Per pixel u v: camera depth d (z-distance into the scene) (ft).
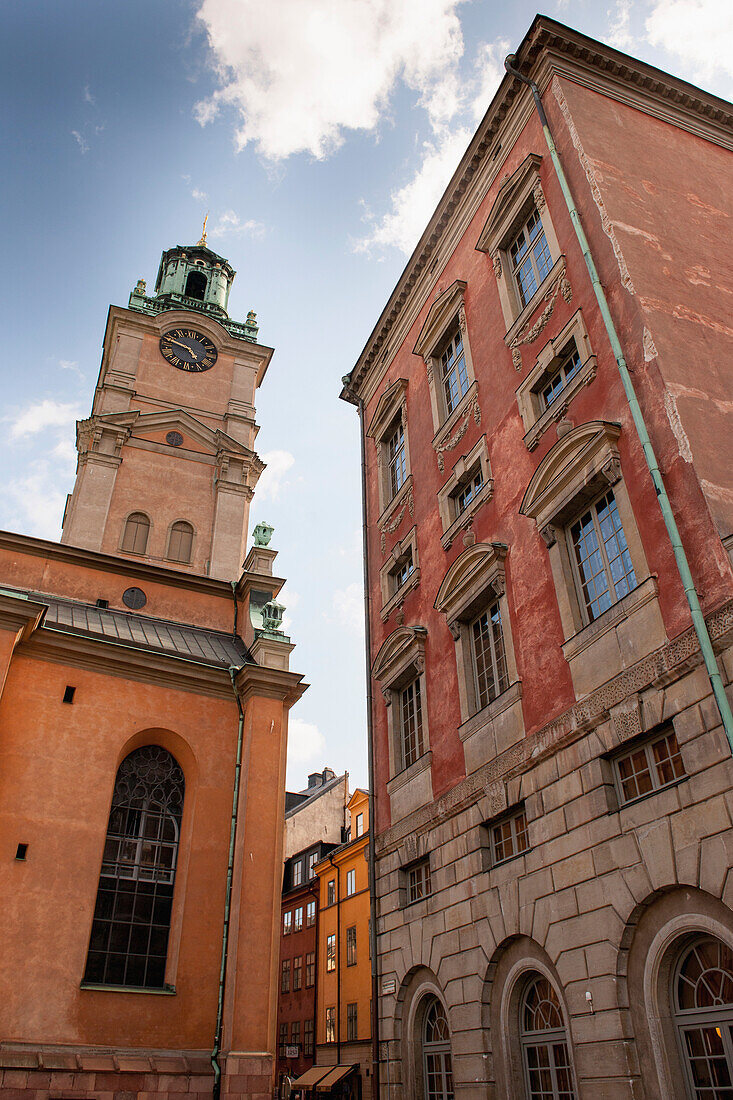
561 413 54.03
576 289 55.98
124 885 69.36
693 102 68.39
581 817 43.73
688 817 36.65
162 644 85.25
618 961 38.75
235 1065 62.44
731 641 36.35
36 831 65.92
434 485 72.64
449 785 59.16
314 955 150.51
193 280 141.69
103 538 100.94
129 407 114.01
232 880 71.56
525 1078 45.78
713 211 61.00
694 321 49.65
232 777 77.77
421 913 59.52
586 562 49.55
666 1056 35.70
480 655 60.08
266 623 91.45
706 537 39.40
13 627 69.77
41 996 60.49
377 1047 61.87
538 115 65.41
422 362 81.10
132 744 75.05
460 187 78.13
